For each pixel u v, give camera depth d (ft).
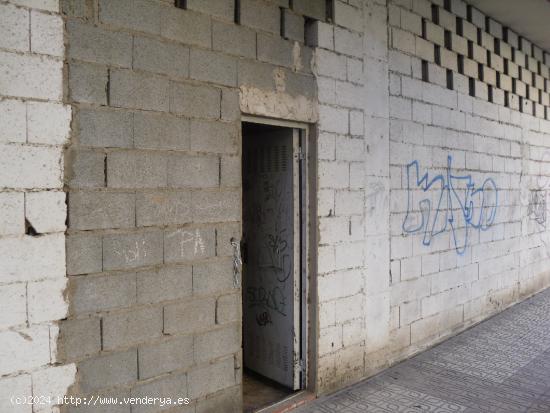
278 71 12.66
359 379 15.19
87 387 9.36
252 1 12.05
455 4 19.80
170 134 10.50
